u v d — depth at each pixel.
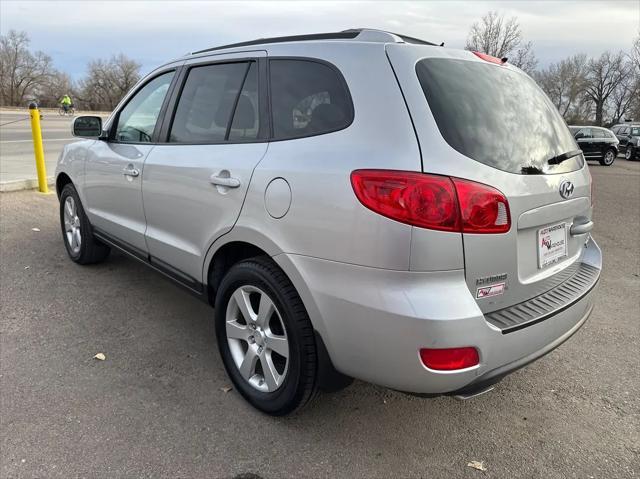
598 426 2.80
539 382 3.22
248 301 2.75
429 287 2.06
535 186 2.36
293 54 2.69
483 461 2.50
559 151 2.64
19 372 3.07
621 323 4.14
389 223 2.06
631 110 64.31
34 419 2.64
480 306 2.21
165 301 4.18
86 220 4.60
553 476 2.42
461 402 2.97
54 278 4.55
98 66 84.12
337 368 2.35
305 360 2.44
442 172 2.07
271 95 2.72
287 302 2.44
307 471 2.38
